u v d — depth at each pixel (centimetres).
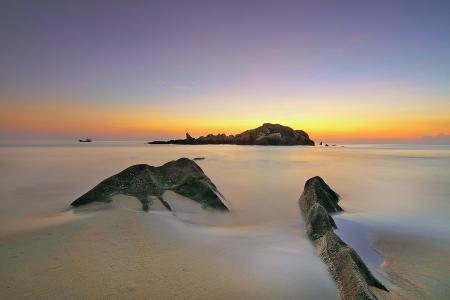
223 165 3741
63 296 548
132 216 1016
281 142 11650
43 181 2223
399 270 840
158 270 666
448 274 816
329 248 830
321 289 649
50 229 889
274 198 1741
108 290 574
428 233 1156
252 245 886
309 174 2970
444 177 2922
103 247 765
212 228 1075
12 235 838
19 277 605
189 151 7031
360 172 3288
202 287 610
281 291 624
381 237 1107
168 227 954
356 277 638
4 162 3797
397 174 3147
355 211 1501
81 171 2906
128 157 4866
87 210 1121
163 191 1333
